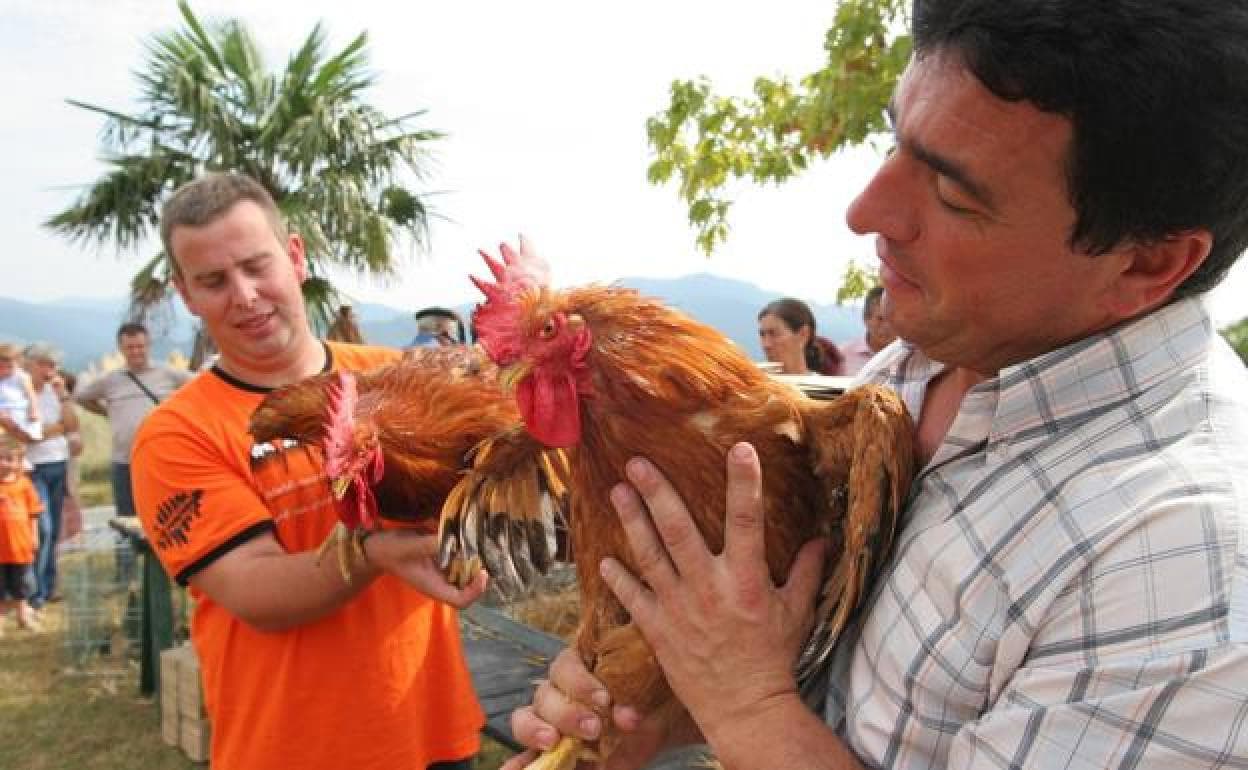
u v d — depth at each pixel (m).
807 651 1.44
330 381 2.31
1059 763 1.04
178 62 11.54
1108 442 1.15
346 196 11.56
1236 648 0.95
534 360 1.54
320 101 11.66
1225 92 0.97
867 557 1.35
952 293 1.17
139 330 8.18
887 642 1.31
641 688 1.59
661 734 1.71
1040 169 1.04
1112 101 0.97
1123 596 1.03
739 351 1.57
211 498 2.33
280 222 2.69
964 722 1.21
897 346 1.77
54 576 8.69
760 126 6.15
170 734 5.58
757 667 1.35
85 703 6.21
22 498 7.76
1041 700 1.08
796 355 6.67
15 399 8.29
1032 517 1.17
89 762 5.41
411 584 2.13
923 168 1.16
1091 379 1.19
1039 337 1.21
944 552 1.25
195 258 2.46
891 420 1.38
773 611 1.38
